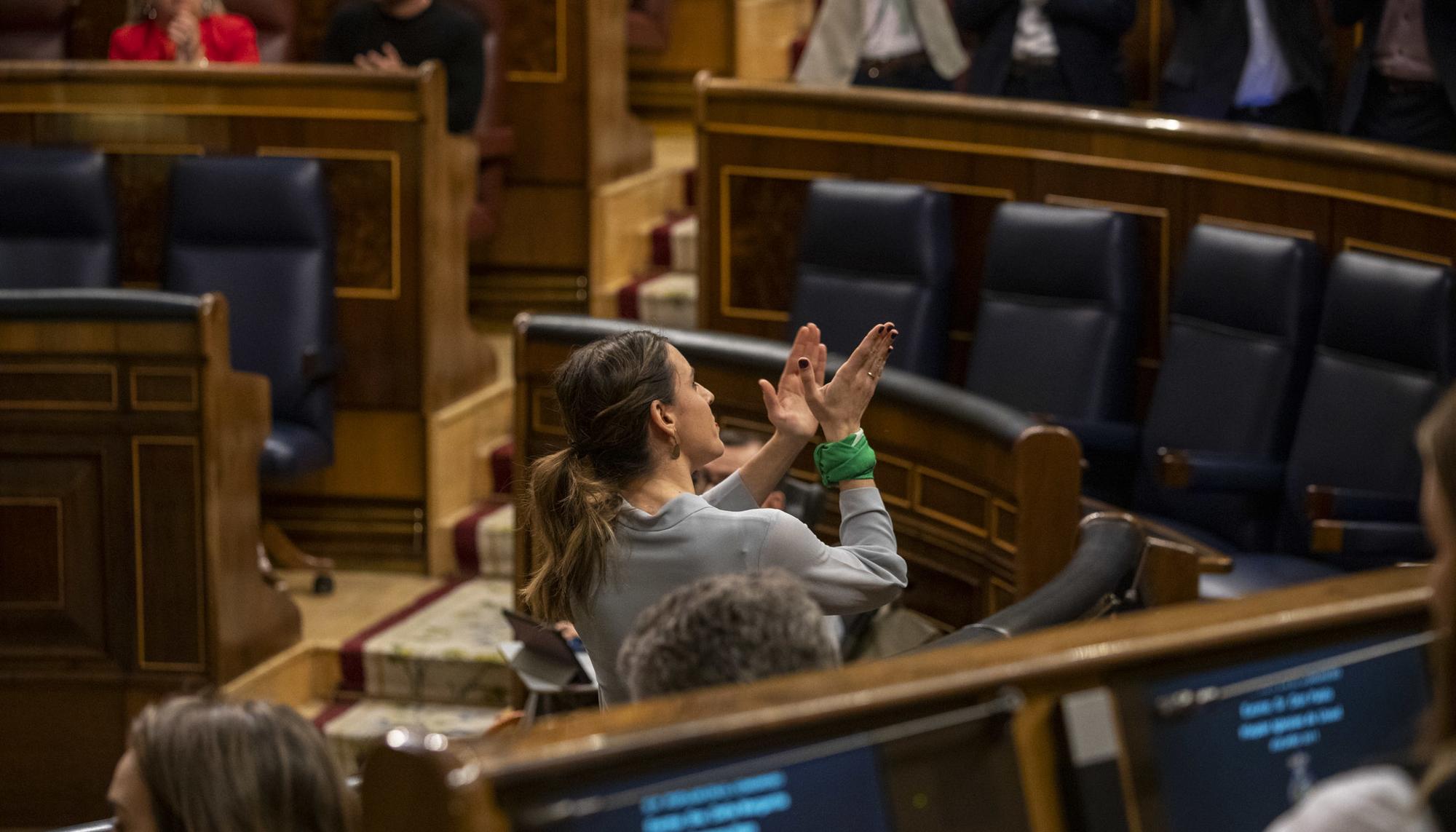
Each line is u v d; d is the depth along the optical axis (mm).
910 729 4121
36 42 23266
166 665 15828
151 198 19266
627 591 7582
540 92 22344
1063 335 16812
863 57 20484
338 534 19359
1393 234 15281
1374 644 4762
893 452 13547
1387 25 17453
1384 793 3486
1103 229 16719
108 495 15680
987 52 19594
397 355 19016
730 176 19844
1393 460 14117
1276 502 15164
